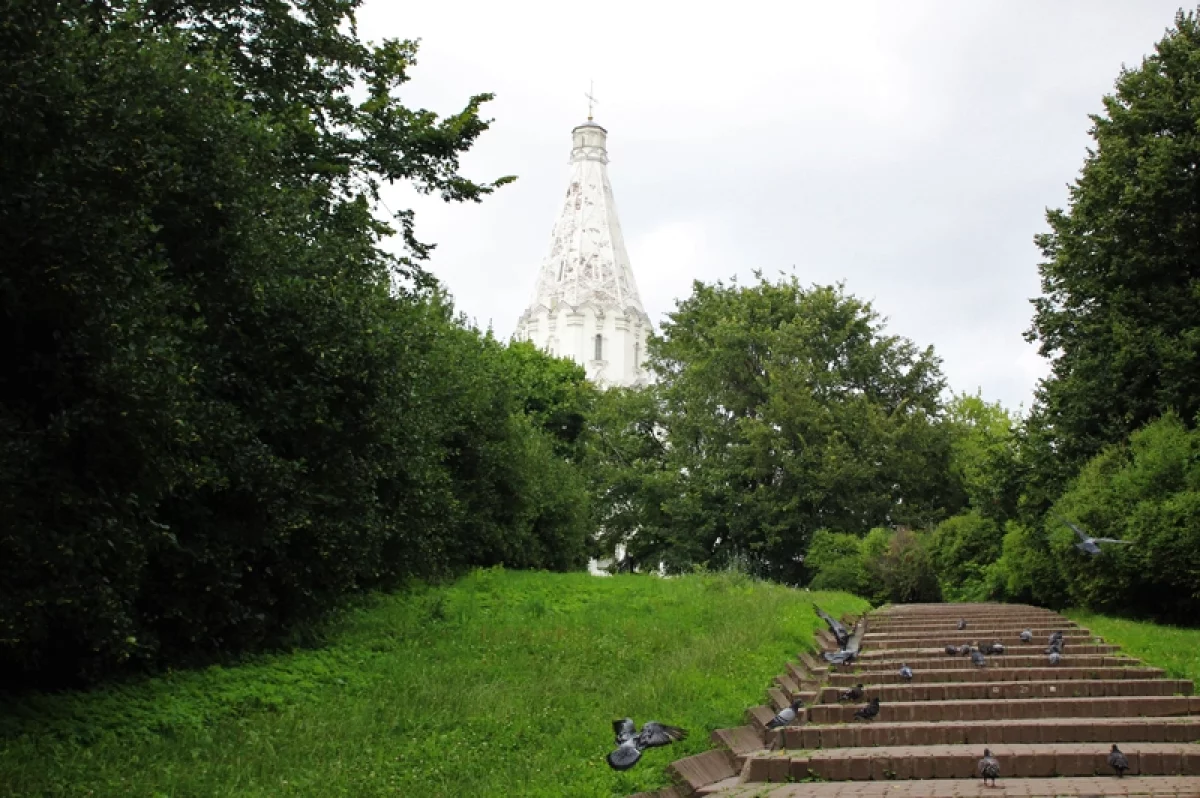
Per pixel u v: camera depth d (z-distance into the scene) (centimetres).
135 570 998
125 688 1120
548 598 2169
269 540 1309
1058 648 1606
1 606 870
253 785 897
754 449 4844
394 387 1487
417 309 1908
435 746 1059
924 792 904
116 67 1022
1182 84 2717
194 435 1057
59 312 914
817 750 1103
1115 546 2272
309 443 1389
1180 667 1486
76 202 898
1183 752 974
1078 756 976
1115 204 2711
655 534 5222
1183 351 2464
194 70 1213
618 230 8419
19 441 867
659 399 5516
